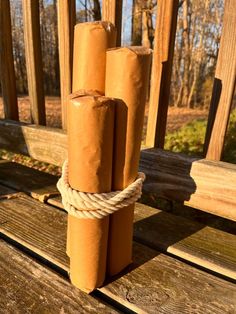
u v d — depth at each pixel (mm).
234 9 311
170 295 264
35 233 347
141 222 379
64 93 461
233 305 258
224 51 328
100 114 218
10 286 271
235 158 908
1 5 481
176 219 387
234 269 297
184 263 304
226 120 346
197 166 357
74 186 242
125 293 264
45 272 287
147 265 299
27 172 534
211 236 353
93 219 241
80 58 250
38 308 249
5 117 562
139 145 252
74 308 250
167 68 376
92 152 227
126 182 256
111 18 388
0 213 390
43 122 526
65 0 409
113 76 229
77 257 257
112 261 275
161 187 392
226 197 344
